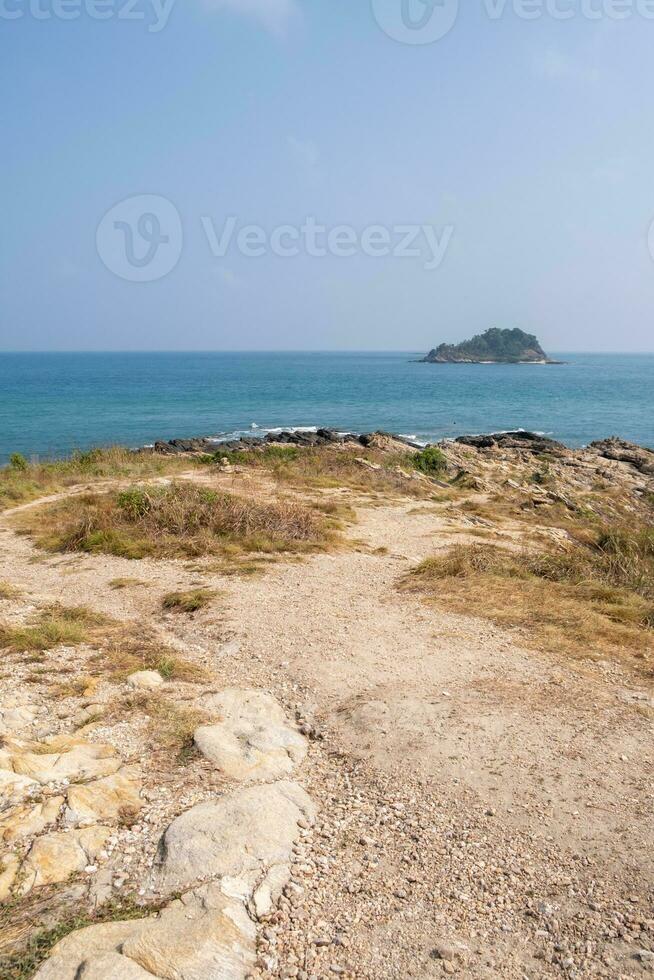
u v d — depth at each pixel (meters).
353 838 4.07
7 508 14.64
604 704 5.71
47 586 9.09
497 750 4.97
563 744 5.07
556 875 3.78
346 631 7.34
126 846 3.86
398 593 8.74
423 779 4.66
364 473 20.06
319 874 3.73
